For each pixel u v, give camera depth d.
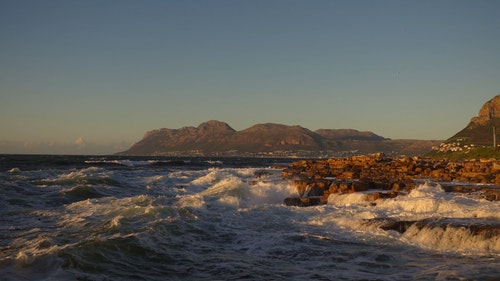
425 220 15.02
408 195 22.36
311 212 18.91
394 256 12.17
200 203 20.77
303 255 12.37
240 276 10.51
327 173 37.09
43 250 11.80
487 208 17.12
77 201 23.75
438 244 13.28
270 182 31.30
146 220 16.16
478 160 48.44
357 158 48.47
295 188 27.97
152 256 11.97
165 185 33.88
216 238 14.29
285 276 10.50
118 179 34.56
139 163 83.00
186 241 13.68
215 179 36.28
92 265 10.90
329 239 14.09
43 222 16.84
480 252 12.46
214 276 10.52
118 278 10.22
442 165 38.19
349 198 22.92
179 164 86.94
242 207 20.70
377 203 20.62
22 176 35.53
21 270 10.23
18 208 20.53
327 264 11.49
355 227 15.71
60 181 30.70
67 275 10.12
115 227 14.79
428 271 10.72
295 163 52.69
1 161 77.81
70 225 15.95
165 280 10.23
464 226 13.58
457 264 11.27
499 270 10.70
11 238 13.98
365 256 12.21
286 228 15.87
